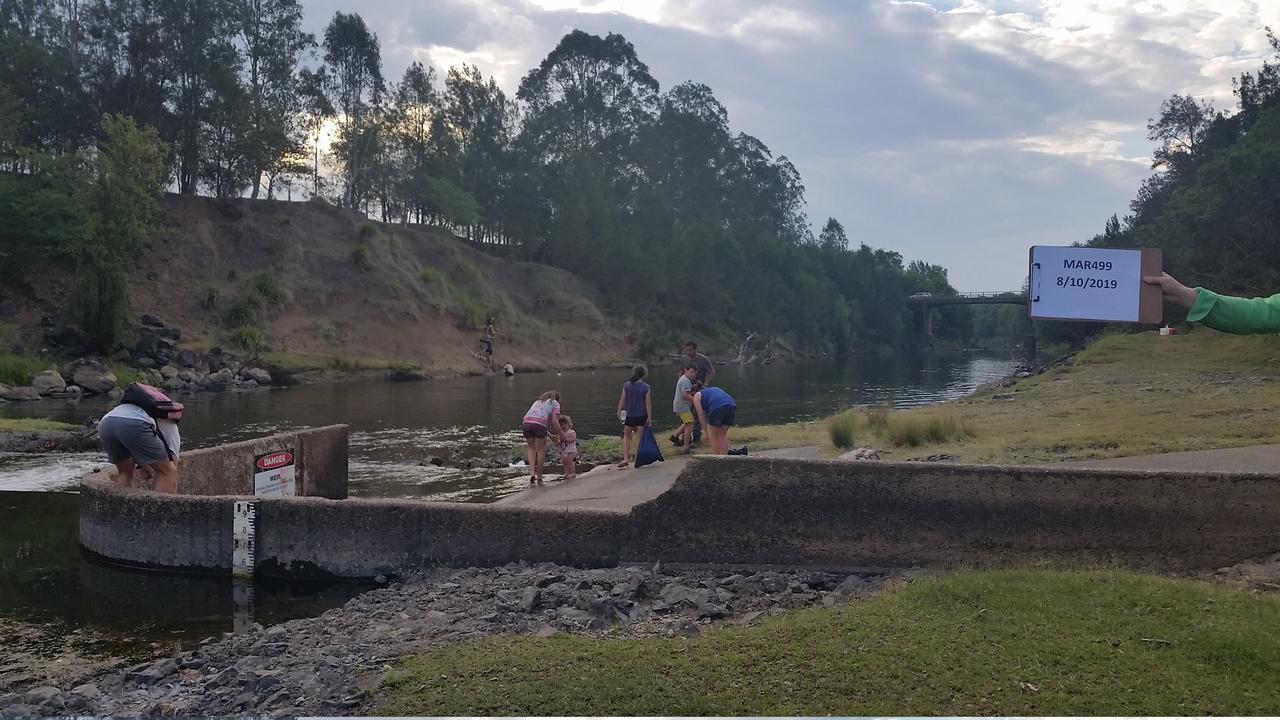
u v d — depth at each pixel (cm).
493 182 8600
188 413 2930
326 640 629
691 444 1577
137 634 720
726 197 11881
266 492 1150
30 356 4194
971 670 480
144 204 5056
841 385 4925
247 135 6400
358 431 2389
